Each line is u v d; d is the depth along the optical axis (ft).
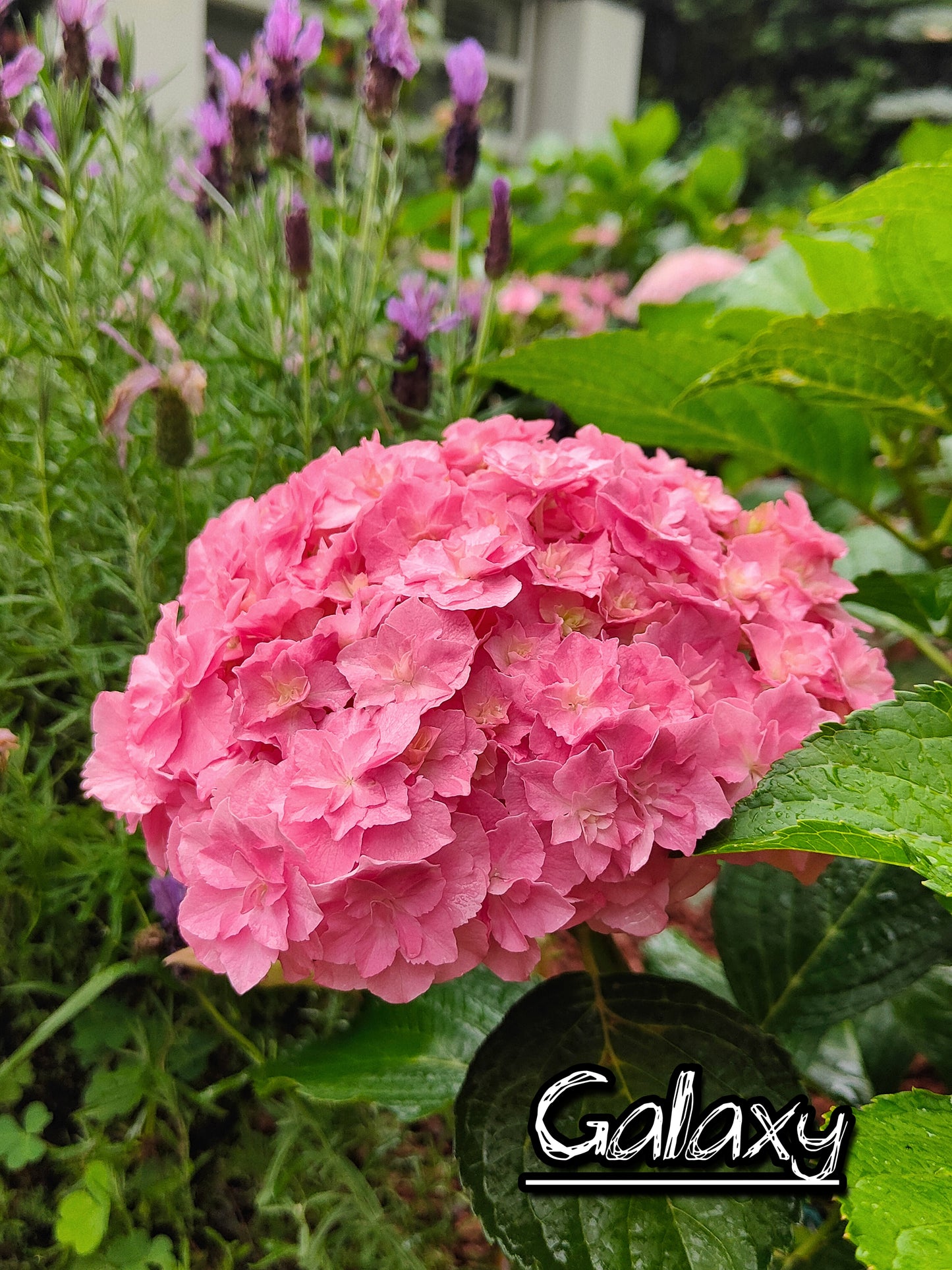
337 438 1.32
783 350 1.05
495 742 0.78
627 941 1.62
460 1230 1.12
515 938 0.76
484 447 0.95
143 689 0.88
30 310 1.32
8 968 1.08
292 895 0.73
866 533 1.70
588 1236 0.80
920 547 1.43
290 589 0.85
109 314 1.23
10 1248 0.96
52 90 1.12
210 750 0.82
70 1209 0.92
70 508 1.25
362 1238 1.00
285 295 1.37
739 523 1.00
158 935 1.00
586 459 0.92
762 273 1.67
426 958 0.74
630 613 0.84
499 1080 0.88
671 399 1.32
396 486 0.87
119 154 1.26
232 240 1.49
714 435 1.39
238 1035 1.03
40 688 1.25
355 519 0.87
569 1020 0.91
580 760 0.75
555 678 0.79
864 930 1.05
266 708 0.79
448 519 0.87
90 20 1.19
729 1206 0.81
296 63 1.22
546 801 0.76
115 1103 0.97
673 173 3.75
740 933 1.09
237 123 1.31
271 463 1.34
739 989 1.06
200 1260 1.02
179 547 1.27
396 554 0.85
